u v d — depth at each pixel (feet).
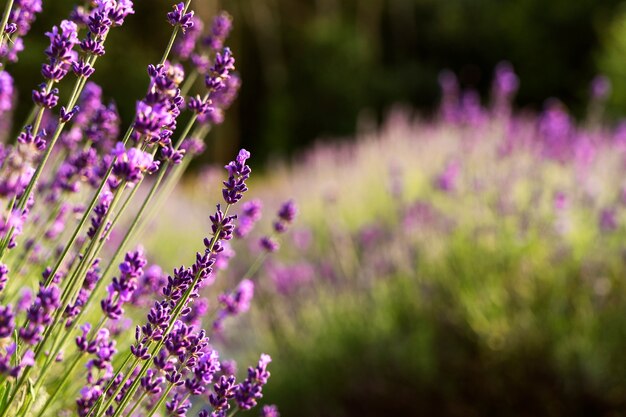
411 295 5.32
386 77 27.35
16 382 2.40
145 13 22.07
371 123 24.48
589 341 4.56
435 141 9.65
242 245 7.08
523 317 4.81
